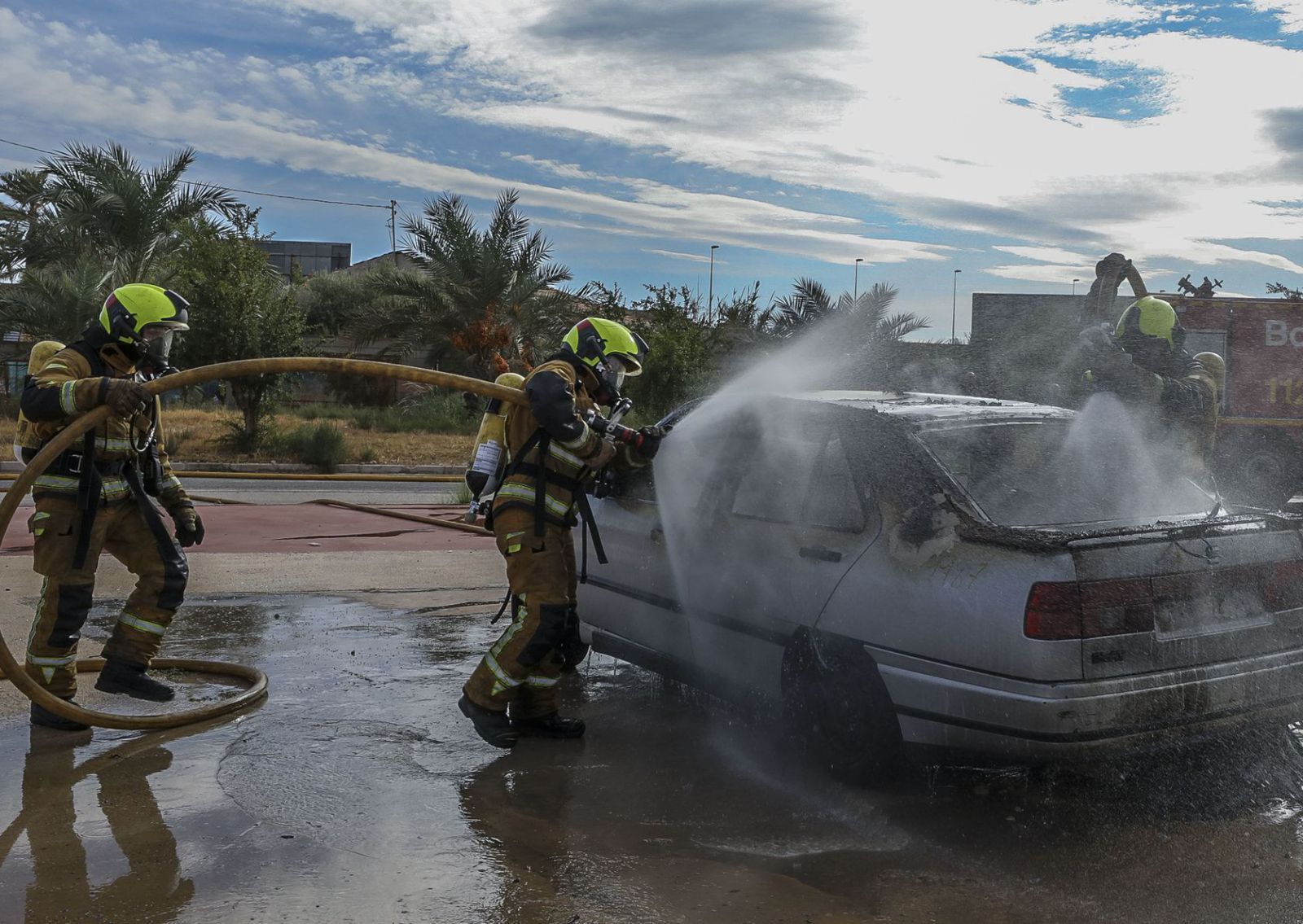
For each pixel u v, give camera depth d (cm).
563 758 465
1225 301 1900
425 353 3300
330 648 645
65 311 2636
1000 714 380
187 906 324
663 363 2592
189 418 2809
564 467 468
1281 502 688
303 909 323
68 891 333
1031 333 1611
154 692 497
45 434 471
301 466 2091
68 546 472
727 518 491
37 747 464
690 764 460
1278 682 413
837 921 324
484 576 892
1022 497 459
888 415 456
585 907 329
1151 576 391
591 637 575
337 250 6344
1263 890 348
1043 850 377
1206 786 434
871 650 415
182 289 2367
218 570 905
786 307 2589
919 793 427
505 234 3167
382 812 400
